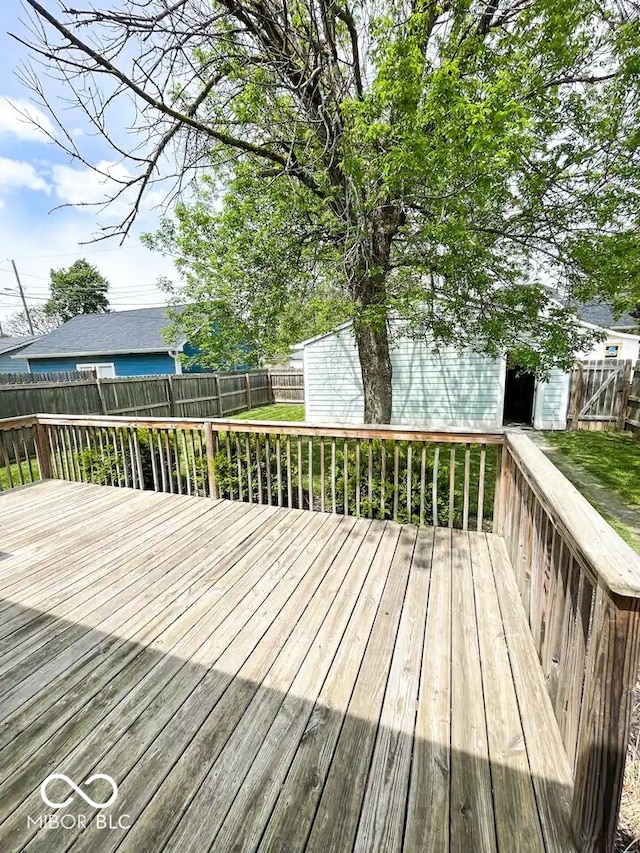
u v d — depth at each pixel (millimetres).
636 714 1497
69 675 1849
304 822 1239
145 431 4594
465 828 1211
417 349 9070
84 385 8484
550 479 1803
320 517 3619
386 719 1587
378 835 1200
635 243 3885
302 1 3473
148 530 3406
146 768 1420
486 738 1500
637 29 3498
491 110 3053
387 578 2605
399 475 3701
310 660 1907
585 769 1120
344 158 3734
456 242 3695
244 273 5180
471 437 3146
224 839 1202
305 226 5066
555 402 8789
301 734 1532
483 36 3797
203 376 11562
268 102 4078
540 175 4121
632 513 4367
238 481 4078
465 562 2799
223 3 3217
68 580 2641
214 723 1588
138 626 2178
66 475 4914
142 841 1204
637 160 3908
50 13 2307
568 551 1521
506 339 4914
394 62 3203
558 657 1598
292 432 3682
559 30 3422
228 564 2816
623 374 8453
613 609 1020
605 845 1114
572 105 4008
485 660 1889
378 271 4348
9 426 4527
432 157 3160
